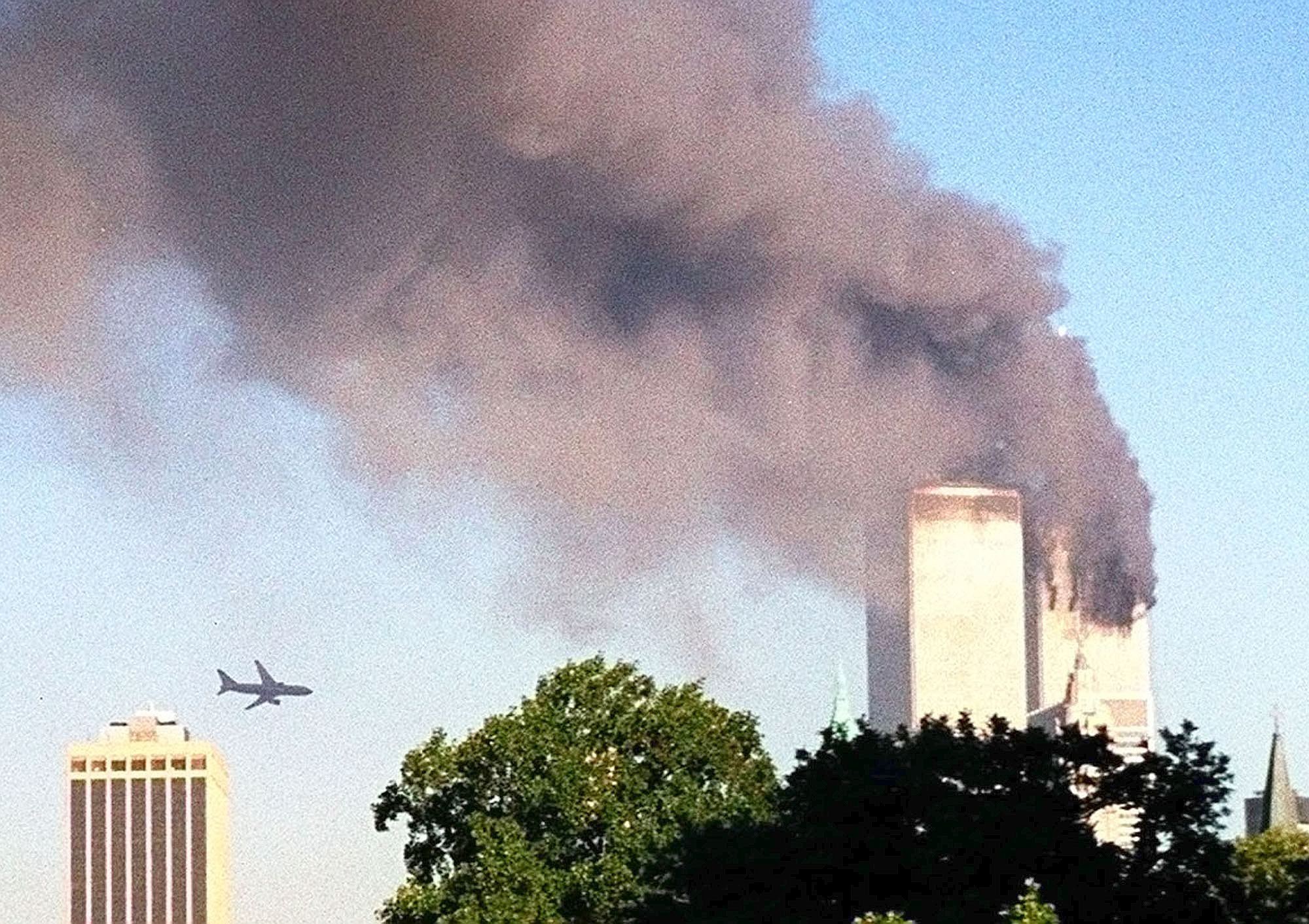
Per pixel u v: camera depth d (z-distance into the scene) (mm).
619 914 196750
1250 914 155125
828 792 150125
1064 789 151125
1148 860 150375
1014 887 146125
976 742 155250
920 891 147000
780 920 147125
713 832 152625
